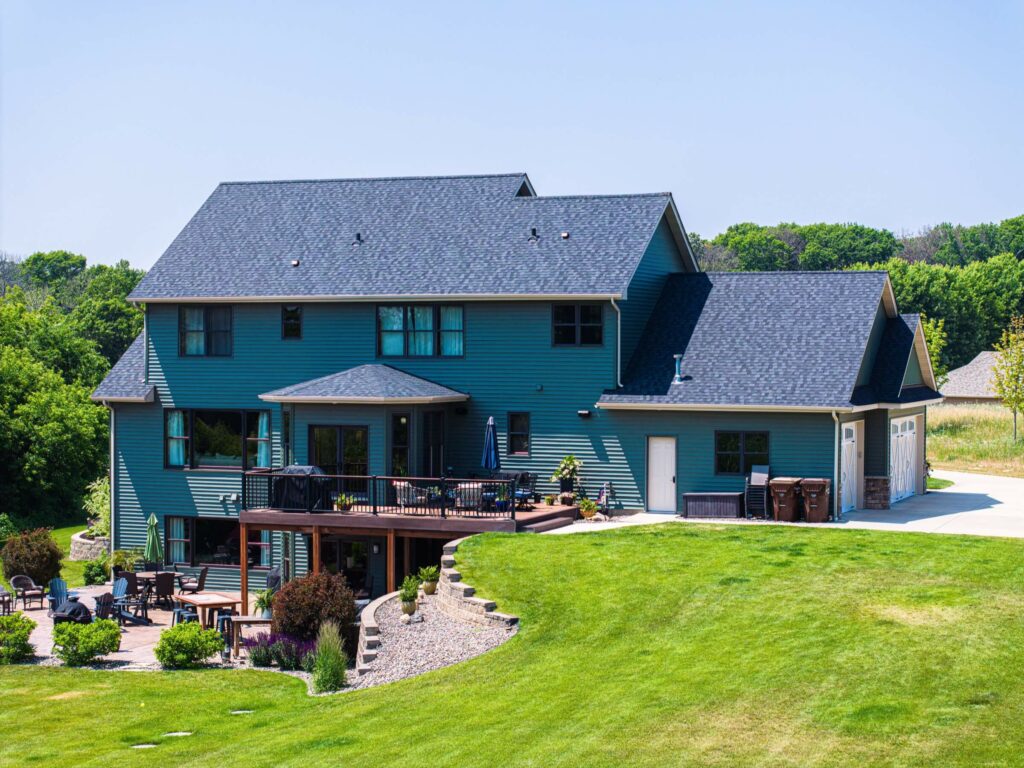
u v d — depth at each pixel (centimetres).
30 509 5531
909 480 3869
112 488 3950
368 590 3525
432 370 3641
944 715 1573
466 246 3722
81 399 5850
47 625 3119
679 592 2366
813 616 2114
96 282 9231
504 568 2641
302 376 3750
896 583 2308
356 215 3959
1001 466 4947
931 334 7088
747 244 12275
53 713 2158
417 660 2220
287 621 2591
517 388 3566
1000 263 10500
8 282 12619
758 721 1616
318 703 2064
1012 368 5491
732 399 3316
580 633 2189
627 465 3466
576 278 3488
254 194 4156
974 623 1988
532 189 4116
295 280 3753
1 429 5394
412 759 1609
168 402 3875
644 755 1526
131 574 3378
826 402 3212
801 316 3525
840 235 12400
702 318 3622
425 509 3256
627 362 3544
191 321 3862
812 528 2995
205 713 2117
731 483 3359
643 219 3662
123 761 1795
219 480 3822
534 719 1727
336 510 3294
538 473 3550
